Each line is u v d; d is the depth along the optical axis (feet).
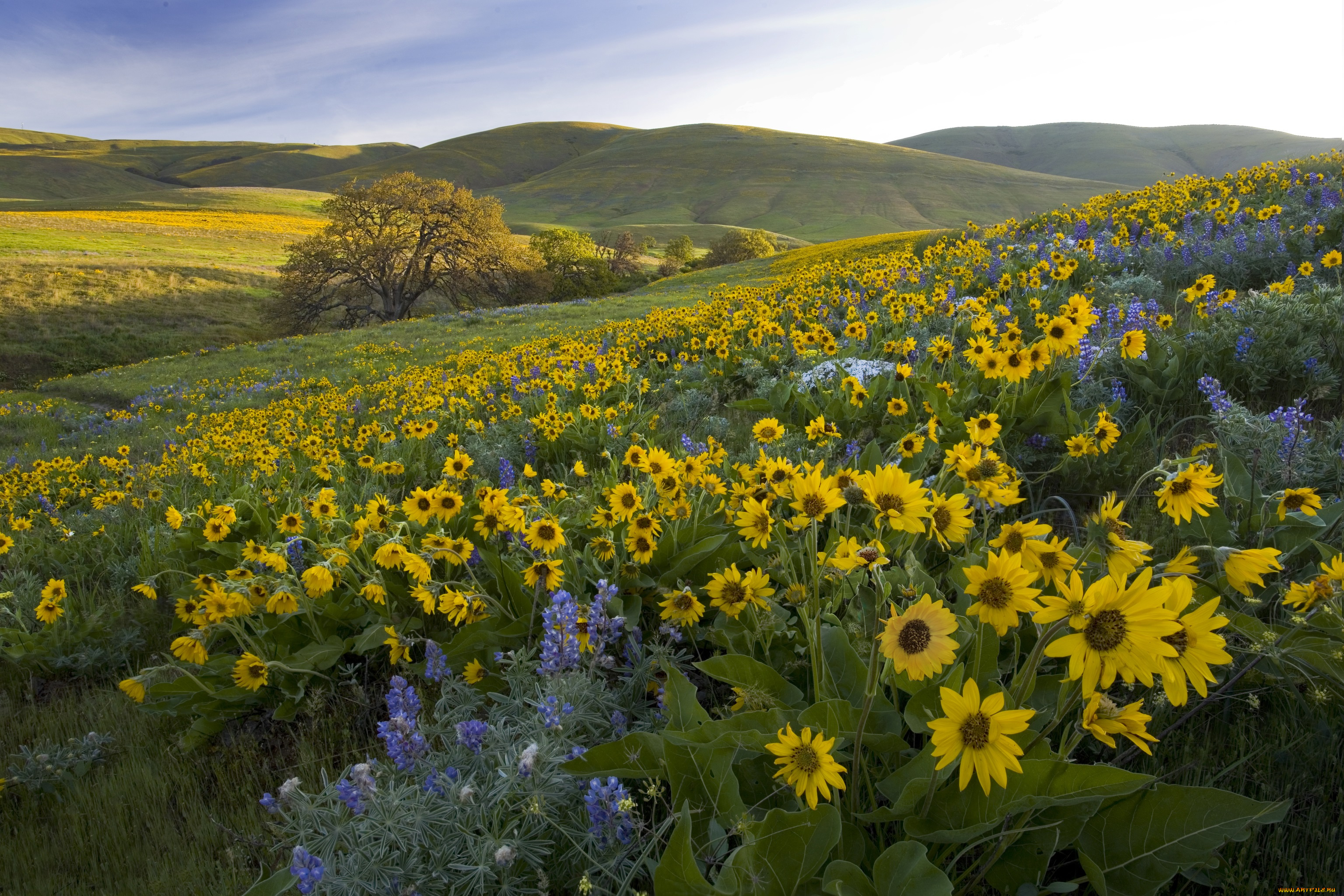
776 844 5.75
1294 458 11.91
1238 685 8.00
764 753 7.19
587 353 35.01
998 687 6.99
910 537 9.54
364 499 20.77
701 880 5.48
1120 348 15.08
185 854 8.90
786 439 16.14
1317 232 27.76
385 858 6.55
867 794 7.20
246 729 11.53
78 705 13.24
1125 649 4.43
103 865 9.07
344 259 149.59
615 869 6.56
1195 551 9.75
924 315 26.71
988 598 5.36
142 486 27.53
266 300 162.81
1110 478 13.19
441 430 30.76
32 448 50.14
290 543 12.82
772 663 8.77
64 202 347.36
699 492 13.96
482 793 6.84
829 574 7.72
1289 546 9.85
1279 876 6.19
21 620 14.98
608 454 19.58
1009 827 6.24
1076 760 7.57
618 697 9.00
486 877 6.43
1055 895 6.19
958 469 8.46
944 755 4.90
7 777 11.18
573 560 11.52
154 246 206.80
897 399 16.16
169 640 15.37
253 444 32.01
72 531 22.50
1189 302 22.82
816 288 41.83
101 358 123.85
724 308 40.81
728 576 8.63
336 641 12.09
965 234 56.44
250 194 384.47
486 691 10.21
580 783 7.20
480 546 13.12
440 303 189.47
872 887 5.51
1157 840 6.02
